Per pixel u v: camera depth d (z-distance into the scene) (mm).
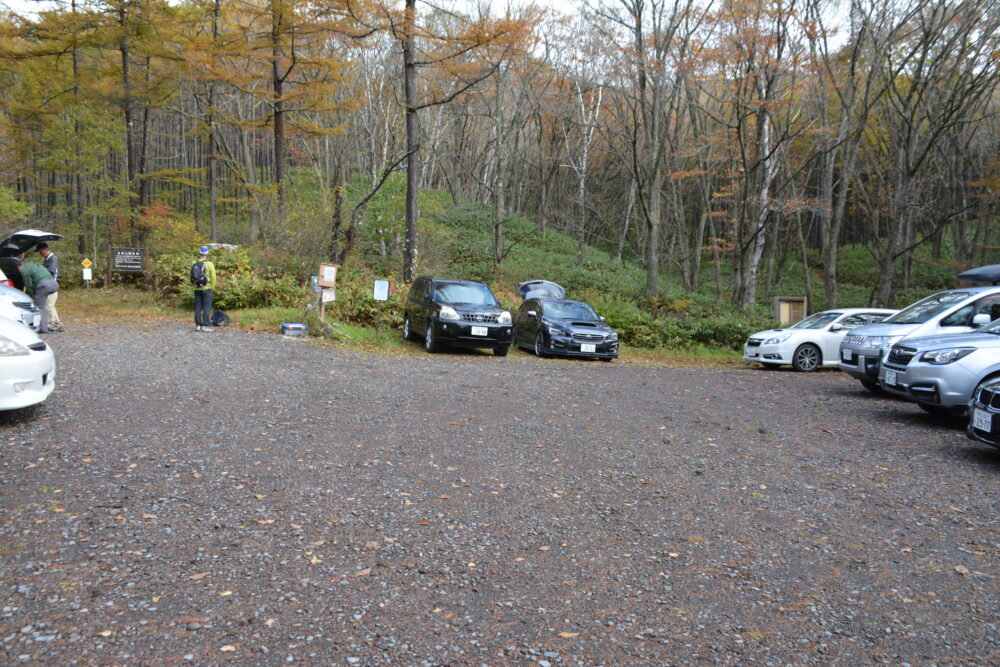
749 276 23078
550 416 7293
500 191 27953
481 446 5828
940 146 26984
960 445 6633
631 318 18000
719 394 9664
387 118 29375
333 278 13250
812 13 19547
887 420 7961
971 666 2611
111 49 23109
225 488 4410
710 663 2592
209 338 12141
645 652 2662
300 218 17359
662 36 21422
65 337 11328
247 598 2971
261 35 20203
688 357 16500
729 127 22391
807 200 22156
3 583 2986
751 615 3004
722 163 26484
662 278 35531
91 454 4996
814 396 9914
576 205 43531
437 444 5820
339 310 15273
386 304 15727
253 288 15664
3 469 4559
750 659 2631
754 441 6516
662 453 5879
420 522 3996
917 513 4480
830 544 3891
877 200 28438
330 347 12344
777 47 19266
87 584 3021
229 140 37750
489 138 38594
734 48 19547
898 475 5426
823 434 6996
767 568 3529
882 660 2643
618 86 25250
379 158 32531
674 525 4133
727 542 3885
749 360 15156
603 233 47562
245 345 11562
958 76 21188
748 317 19469
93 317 14695
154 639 2596
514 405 7832
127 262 20344
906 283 33219
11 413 6066
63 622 2686
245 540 3605
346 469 4965
